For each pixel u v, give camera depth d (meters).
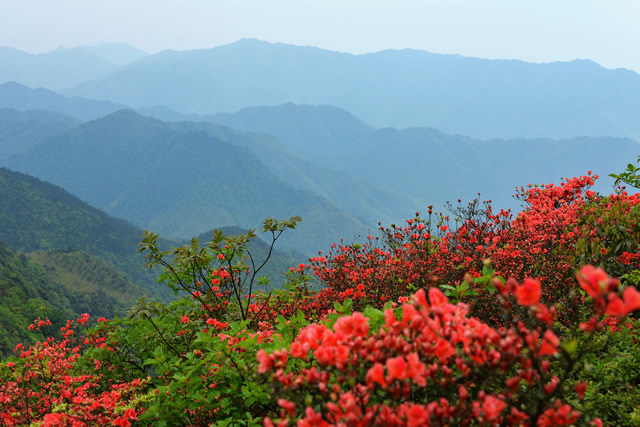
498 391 2.18
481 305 3.57
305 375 1.97
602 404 2.32
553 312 1.55
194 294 5.26
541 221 5.21
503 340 1.60
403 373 1.58
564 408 1.56
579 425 2.12
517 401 1.92
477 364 1.70
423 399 1.92
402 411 1.64
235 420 2.88
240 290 5.55
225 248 5.29
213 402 3.12
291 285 6.77
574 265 3.79
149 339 4.68
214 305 5.26
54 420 3.65
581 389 1.59
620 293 1.37
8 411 4.80
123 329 5.32
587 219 4.71
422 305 1.88
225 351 3.05
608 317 2.82
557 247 4.48
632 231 3.97
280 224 5.02
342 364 1.77
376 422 1.54
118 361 5.20
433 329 1.79
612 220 4.28
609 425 2.28
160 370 3.68
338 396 1.72
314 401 1.93
